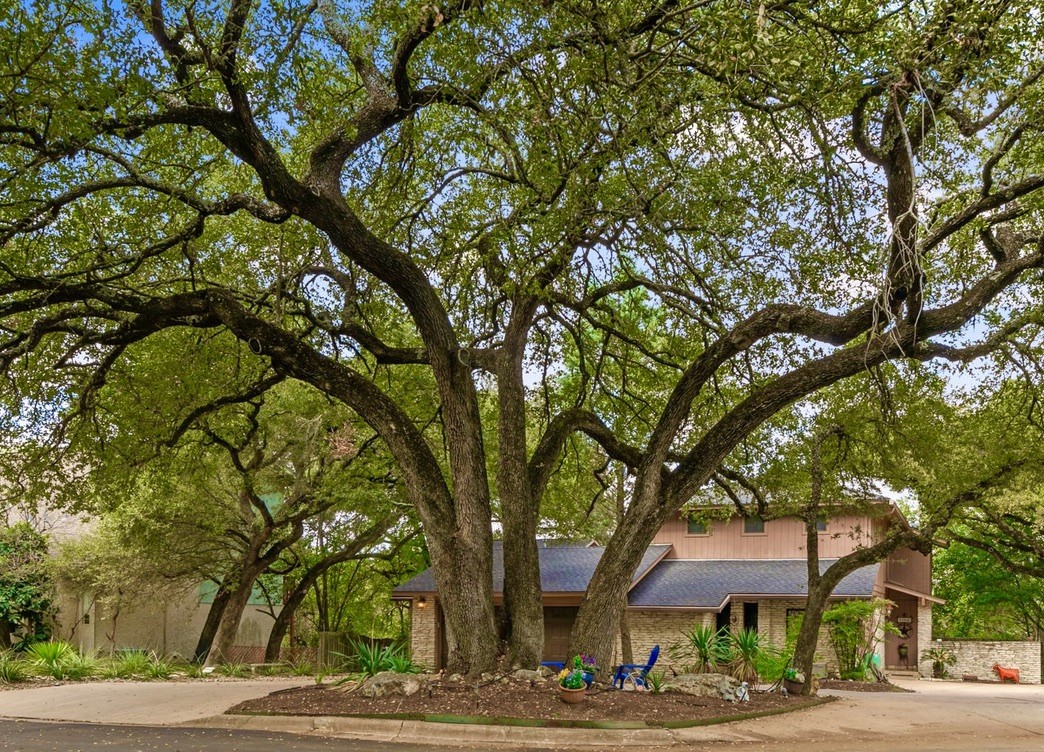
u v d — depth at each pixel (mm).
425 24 10547
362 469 23062
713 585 26406
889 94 9891
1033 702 17859
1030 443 17062
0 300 15164
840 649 24391
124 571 25625
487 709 11336
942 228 11555
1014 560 32094
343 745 9859
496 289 15781
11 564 27297
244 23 11297
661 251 12766
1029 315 14047
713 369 13625
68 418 15773
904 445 17453
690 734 11180
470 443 13703
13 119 10508
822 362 12938
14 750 9453
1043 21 9414
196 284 16891
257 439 23562
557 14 10219
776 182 12078
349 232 12859
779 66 8430
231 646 25094
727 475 18625
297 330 17828
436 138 13750
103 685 17469
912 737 11977
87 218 14438
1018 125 11078
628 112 10703
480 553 13219
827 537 28828
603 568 13484
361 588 38625
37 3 9391
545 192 12055
